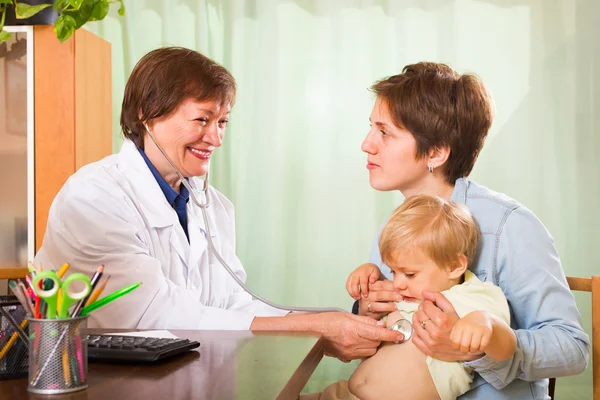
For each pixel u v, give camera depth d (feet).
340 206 10.43
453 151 4.56
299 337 3.88
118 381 2.67
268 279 10.50
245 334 4.01
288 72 10.48
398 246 4.22
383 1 10.37
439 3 10.28
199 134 5.20
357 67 10.39
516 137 10.15
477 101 4.56
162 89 5.11
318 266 10.46
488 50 10.21
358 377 4.41
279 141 10.47
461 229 4.16
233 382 2.69
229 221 6.02
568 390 9.96
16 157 8.07
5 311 2.65
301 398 4.67
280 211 10.48
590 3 10.03
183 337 3.87
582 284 4.91
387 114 4.61
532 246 4.22
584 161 10.05
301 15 10.47
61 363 2.47
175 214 5.24
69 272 4.71
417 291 4.24
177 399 2.41
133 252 4.69
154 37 10.62
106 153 8.93
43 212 8.03
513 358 3.86
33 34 8.02
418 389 4.18
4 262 8.03
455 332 3.50
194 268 5.34
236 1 10.49
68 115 8.04
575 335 4.03
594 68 10.03
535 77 10.13
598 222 10.02
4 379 2.65
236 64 10.51
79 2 4.56
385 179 4.68
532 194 10.12
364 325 4.17
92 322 4.51
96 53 8.61
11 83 8.07
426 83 4.55
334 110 10.42
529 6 10.14
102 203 4.82
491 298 4.03
